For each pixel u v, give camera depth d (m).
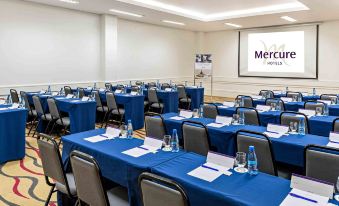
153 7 8.12
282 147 2.89
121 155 2.32
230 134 3.27
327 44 9.95
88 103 5.48
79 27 8.59
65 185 2.30
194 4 8.43
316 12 8.25
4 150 4.18
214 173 1.94
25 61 7.45
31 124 6.02
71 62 8.48
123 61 10.01
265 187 1.72
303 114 4.00
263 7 8.78
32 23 7.50
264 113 4.58
